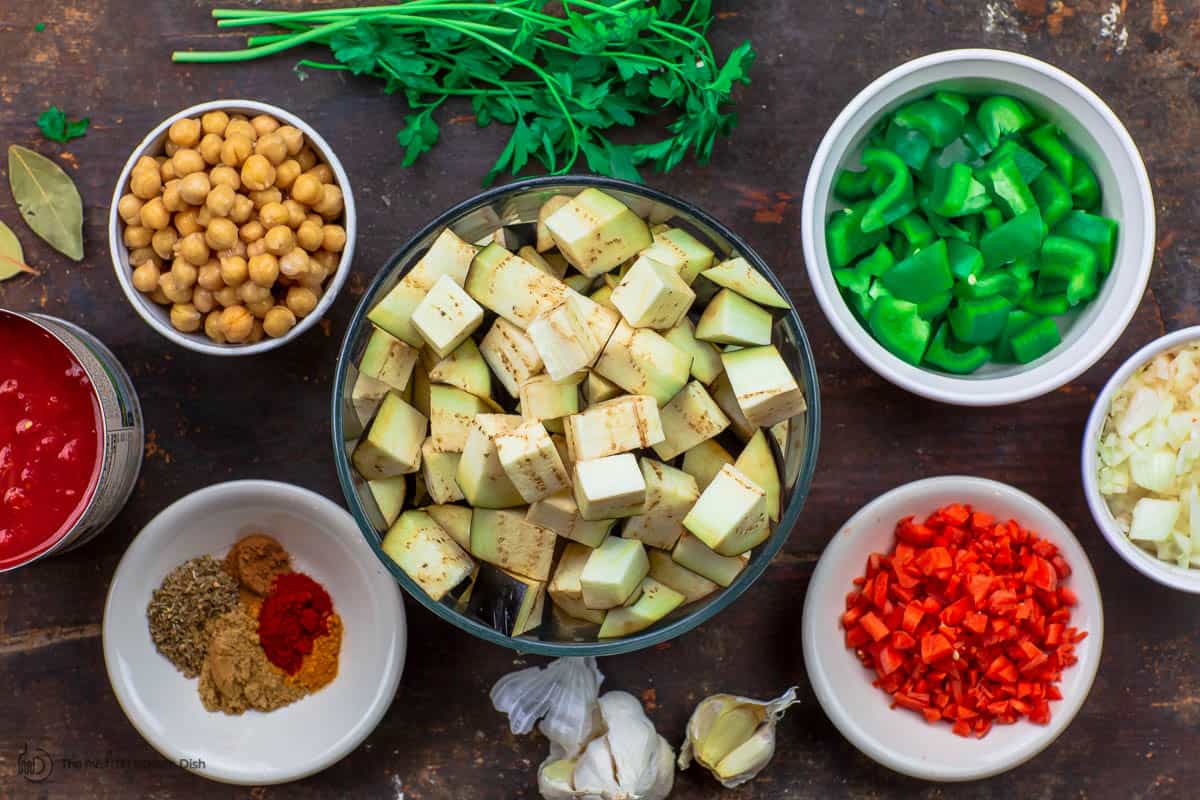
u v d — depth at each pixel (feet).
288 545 5.00
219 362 5.09
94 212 5.04
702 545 4.24
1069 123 4.67
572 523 4.13
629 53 4.74
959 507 4.83
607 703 5.01
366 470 4.34
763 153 5.06
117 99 5.01
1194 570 4.74
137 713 4.84
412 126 4.85
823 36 5.05
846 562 4.88
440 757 5.19
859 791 5.21
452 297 4.07
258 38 4.93
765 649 5.17
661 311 3.99
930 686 4.88
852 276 4.75
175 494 5.11
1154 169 5.11
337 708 4.95
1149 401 4.72
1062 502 5.16
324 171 4.61
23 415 4.51
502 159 4.85
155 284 4.47
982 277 4.66
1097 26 5.08
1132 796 5.21
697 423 4.19
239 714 4.97
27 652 5.15
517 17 4.87
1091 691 5.23
